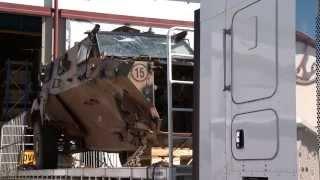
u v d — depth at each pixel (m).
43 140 10.27
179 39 6.06
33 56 20.59
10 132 11.86
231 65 3.90
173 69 5.98
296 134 3.26
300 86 3.29
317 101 3.21
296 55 3.33
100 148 9.34
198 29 4.40
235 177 3.75
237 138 3.76
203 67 4.27
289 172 3.27
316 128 3.21
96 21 17.58
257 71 3.62
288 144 3.30
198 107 4.29
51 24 17.28
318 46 3.23
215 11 4.16
